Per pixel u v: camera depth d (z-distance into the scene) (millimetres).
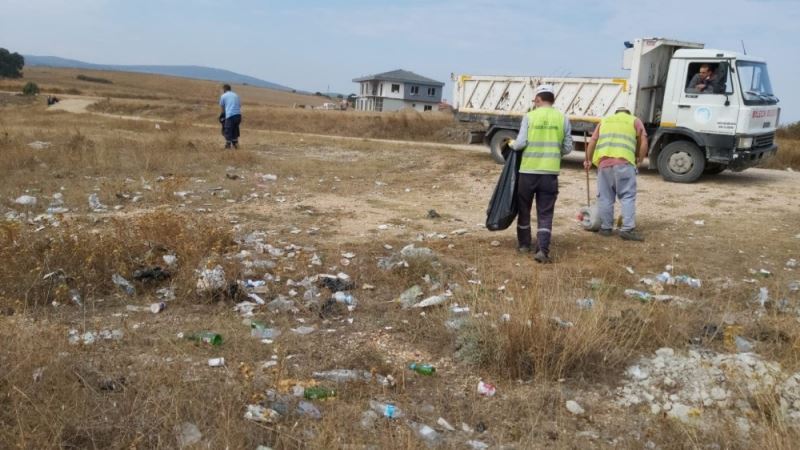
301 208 10023
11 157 12586
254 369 4250
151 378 3895
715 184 13148
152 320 5125
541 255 7082
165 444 3338
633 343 4805
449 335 4930
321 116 37469
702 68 12766
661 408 4016
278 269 6508
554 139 7109
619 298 5918
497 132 16328
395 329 5148
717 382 4238
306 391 3959
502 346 4477
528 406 3979
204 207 9906
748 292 6242
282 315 5371
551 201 7191
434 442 3535
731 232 8852
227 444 3279
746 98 12422
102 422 3477
